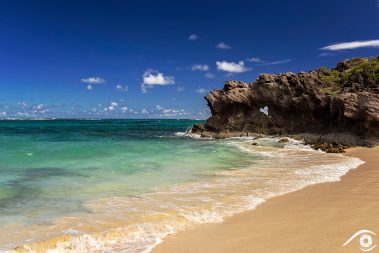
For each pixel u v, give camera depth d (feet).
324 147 117.29
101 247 28.81
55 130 251.80
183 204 41.96
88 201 42.91
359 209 38.91
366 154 100.99
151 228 33.24
